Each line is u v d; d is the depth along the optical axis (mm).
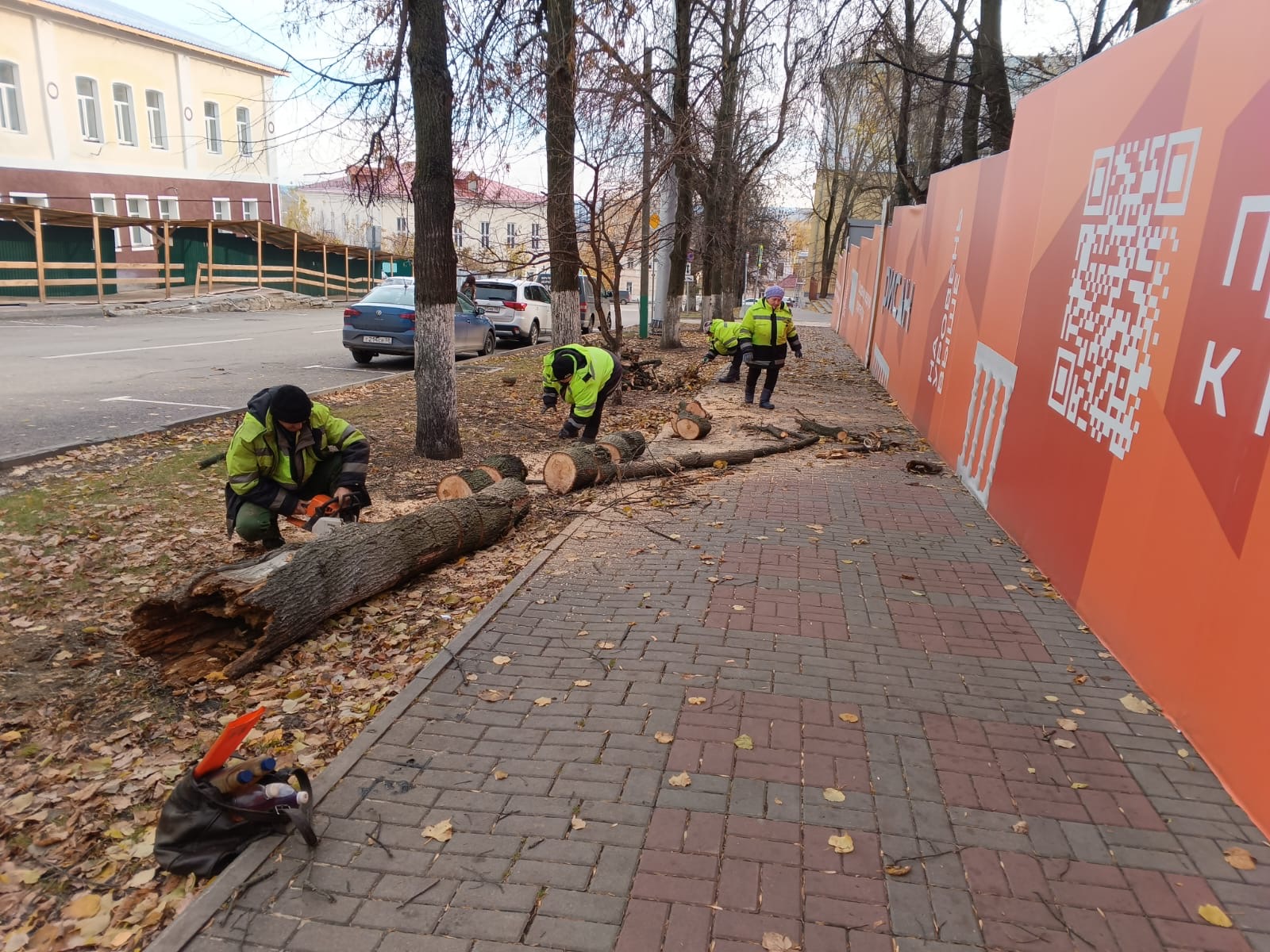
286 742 3572
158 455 7988
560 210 12789
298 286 34594
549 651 4293
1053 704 3814
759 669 4102
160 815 2982
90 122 29875
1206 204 3773
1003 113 13156
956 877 2721
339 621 4695
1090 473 4805
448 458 8484
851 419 11555
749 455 8750
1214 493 3463
